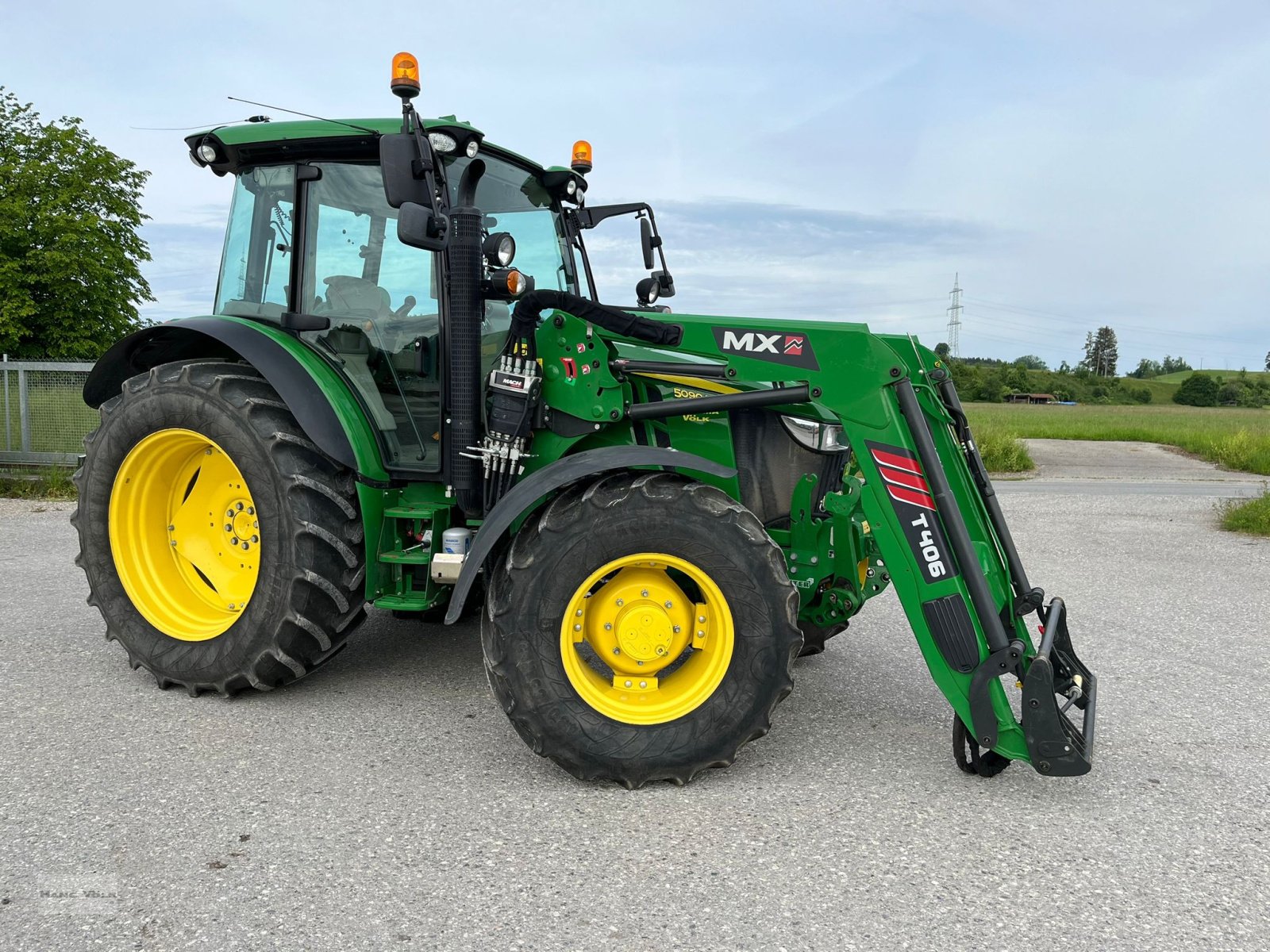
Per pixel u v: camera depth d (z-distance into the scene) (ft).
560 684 9.06
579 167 13.69
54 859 7.52
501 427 10.18
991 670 8.98
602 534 9.03
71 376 30.53
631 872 7.45
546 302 9.98
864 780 9.39
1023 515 29.96
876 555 12.25
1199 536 25.66
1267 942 6.54
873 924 6.73
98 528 12.03
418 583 11.59
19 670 12.49
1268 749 10.30
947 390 10.59
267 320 12.20
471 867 7.49
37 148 89.45
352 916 6.74
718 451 10.75
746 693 9.05
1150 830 8.31
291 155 11.73
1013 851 7.88
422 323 11.31
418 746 10.10
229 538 12.19
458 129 9.52
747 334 9.87
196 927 6.59
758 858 7.72
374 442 11.33
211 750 9.88
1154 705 11.73
